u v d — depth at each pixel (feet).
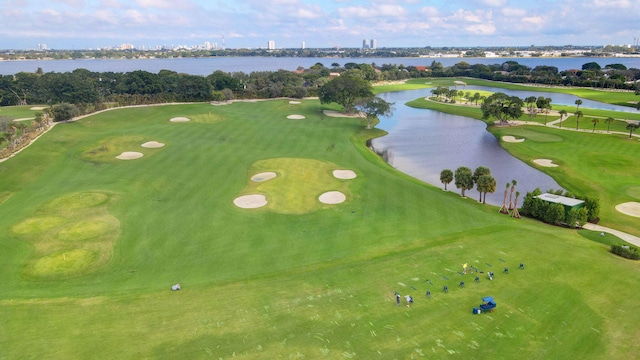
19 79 416.26
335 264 113.80
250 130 288.51
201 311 91.35
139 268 112.88
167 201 160.35
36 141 231.09
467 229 136.05
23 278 107.45
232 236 131.85
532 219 152.15
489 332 82.48
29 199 158.40
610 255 118.01
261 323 86.53
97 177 184.03
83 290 101.45
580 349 77.51
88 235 130.72
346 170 202.69
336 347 78.64
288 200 161.48
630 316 87.45
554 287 98.48
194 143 245.04
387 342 79.87
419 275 105.29
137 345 79.77
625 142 262.06
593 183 191.11
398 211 152.25
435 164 239.30
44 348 78.84
